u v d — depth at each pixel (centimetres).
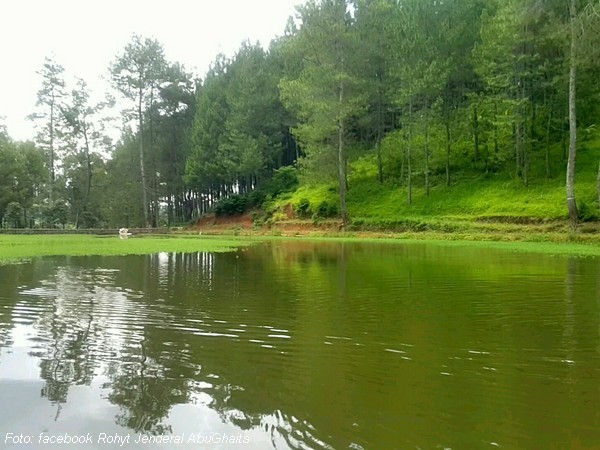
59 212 4962
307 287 1030
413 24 3650
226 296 922
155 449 350
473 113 3756
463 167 3919
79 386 463
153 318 737
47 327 683
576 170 3244
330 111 3469
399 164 4216
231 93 5091
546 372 495
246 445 354
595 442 354
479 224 2956
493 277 1162
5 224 5153
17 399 433
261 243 2723
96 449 350
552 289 982
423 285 1046
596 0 2647
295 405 419
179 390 453
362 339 617
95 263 1559
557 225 2667
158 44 5197
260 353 560
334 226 3709
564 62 2797
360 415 400
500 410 408
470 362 527
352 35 3456
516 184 3347
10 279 1176
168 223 5888
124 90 5172
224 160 4766
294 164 5331
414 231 3200
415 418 394
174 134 5638
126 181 5662
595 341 604
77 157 5466
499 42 3038
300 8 3544
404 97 3472
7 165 5059
